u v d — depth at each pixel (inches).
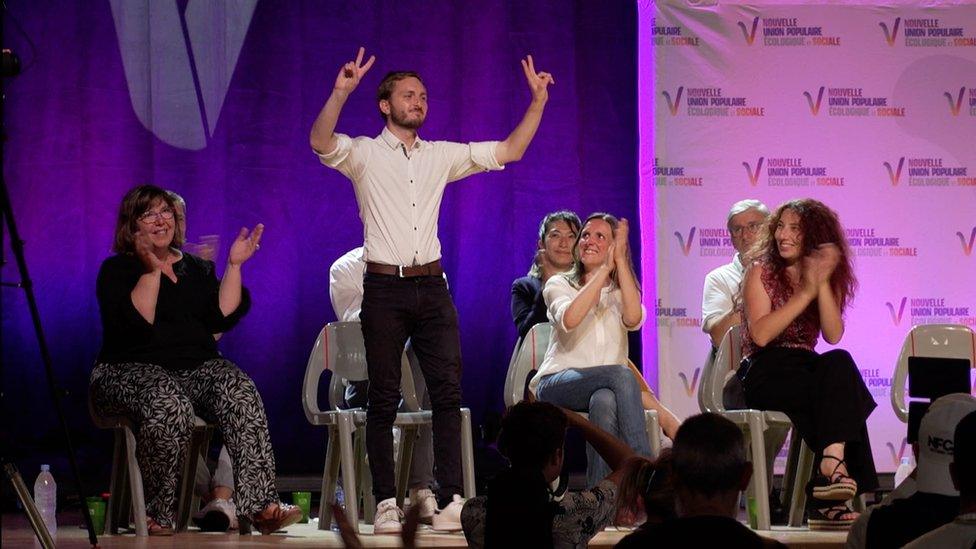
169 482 300.5
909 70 421.4
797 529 303.1
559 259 364.8
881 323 415.5
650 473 163.8
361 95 438.9
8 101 421.7
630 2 446.6
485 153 316.5
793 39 418.6
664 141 413.4
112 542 276.8
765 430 311.6
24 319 418.3
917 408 268.5
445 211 440.1
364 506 331.0
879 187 418.6
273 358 431.2
